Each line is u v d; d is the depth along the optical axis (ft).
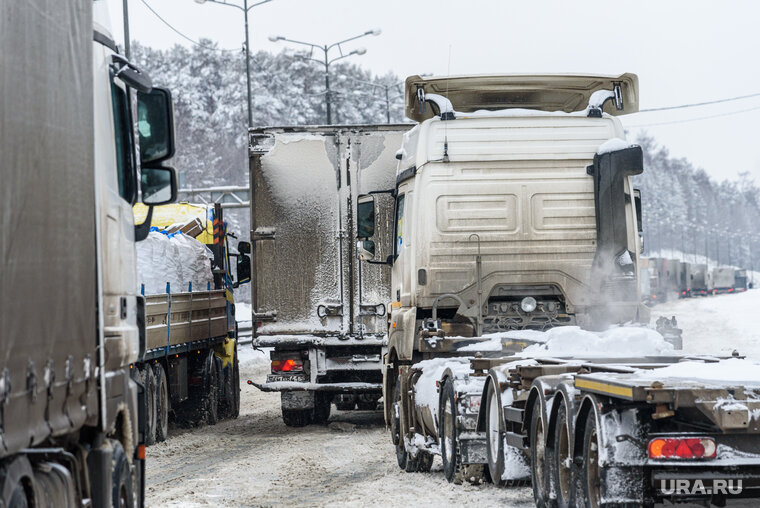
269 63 601.62
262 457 59.77
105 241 27.30
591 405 32.45
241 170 576.61
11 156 19.74
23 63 20.68
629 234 57.31
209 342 83.30
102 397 25.80
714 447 29.94
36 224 21.15
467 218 57.21
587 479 32.50
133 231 31.32
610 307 57.21
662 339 45.44
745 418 29.12
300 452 62.28
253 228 78.38
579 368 39.60
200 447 66.18
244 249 97.19
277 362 78.54
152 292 70.69
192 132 585.63
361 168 78.59
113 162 28.81
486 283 57.11
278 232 78.38
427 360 52.26
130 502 28.94
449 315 59.36
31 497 20.76
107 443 26.81
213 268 90.07
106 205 27.58
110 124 28.78
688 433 30.04
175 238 82.07
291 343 77.92
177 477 51.47
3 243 19.03
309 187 78.54
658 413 29.43
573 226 57.52
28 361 20.26
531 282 57.21
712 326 167.32
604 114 58.44
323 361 78.38
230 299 94.43
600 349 45.85
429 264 57.00
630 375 33.35
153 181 31.86
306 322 78.13
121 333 28.63
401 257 61.41
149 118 31.76
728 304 263.90
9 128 19.69
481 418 44.37
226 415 89.86
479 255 57.00
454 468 45.19
